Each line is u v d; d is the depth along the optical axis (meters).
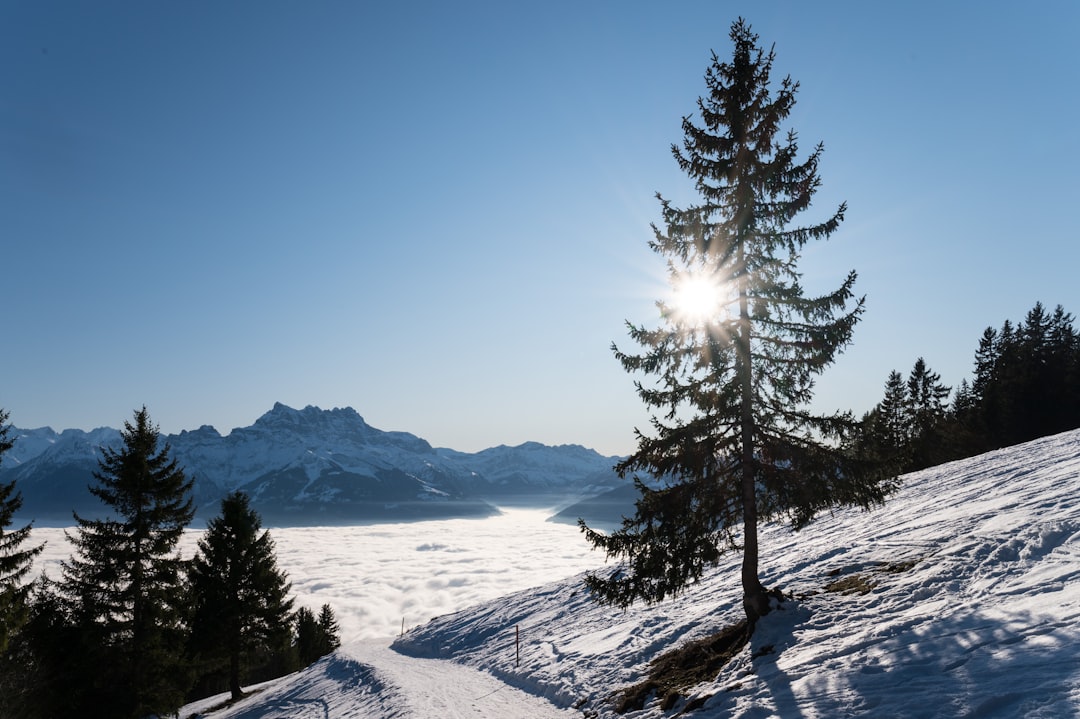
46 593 29.22
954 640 11.08
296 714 30.95
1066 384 58.97
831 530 30.12
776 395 16.27
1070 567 12.75
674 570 16.20
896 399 73.12
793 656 13.76
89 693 28.86
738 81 16.38
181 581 31.64
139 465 30.64
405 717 22.67
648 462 16.33
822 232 15.53
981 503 22.98
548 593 41.69
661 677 17.62
